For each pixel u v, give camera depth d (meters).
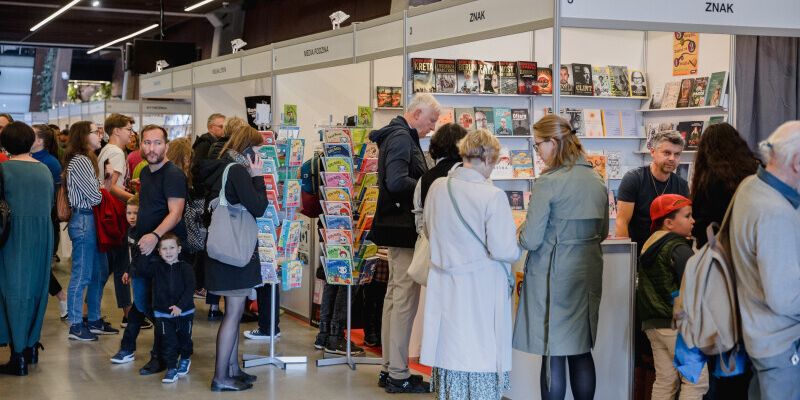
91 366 5.71
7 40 24.50
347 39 6.20
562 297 3.85
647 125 7.60
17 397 4.95
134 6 17.75
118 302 6.90
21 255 5.30
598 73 7.54
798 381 2.88
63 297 7.28
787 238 2.77
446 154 4.57
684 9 4.23
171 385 5.26
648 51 7.70
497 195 3.83
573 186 3.83
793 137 2.79
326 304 6.14
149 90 10.66
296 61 6.98
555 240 3.85
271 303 5.83
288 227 5.61
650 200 4.87
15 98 38.41
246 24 16.91
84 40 24.12
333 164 5.52
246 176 4.73
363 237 5.59
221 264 4.89
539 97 7.42
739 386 3.51
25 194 5.29
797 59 5.76
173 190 5.29
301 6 14.47
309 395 5.05
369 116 6.80
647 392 4.25
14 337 5.37
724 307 3.03
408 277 4.97
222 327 5.08
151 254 5.32
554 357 3.98
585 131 7.41
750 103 5.92
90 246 6.44
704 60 6.95
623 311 4.26
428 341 3.95
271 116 7.61
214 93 9.34
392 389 5.06
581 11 4.09
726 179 3.49
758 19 4.36
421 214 4.57
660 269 3.79
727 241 3.06
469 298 3.87
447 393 3.97
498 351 3.87
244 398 4.98
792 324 2.84
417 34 5.31
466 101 7.17
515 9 4.38
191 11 17.72
